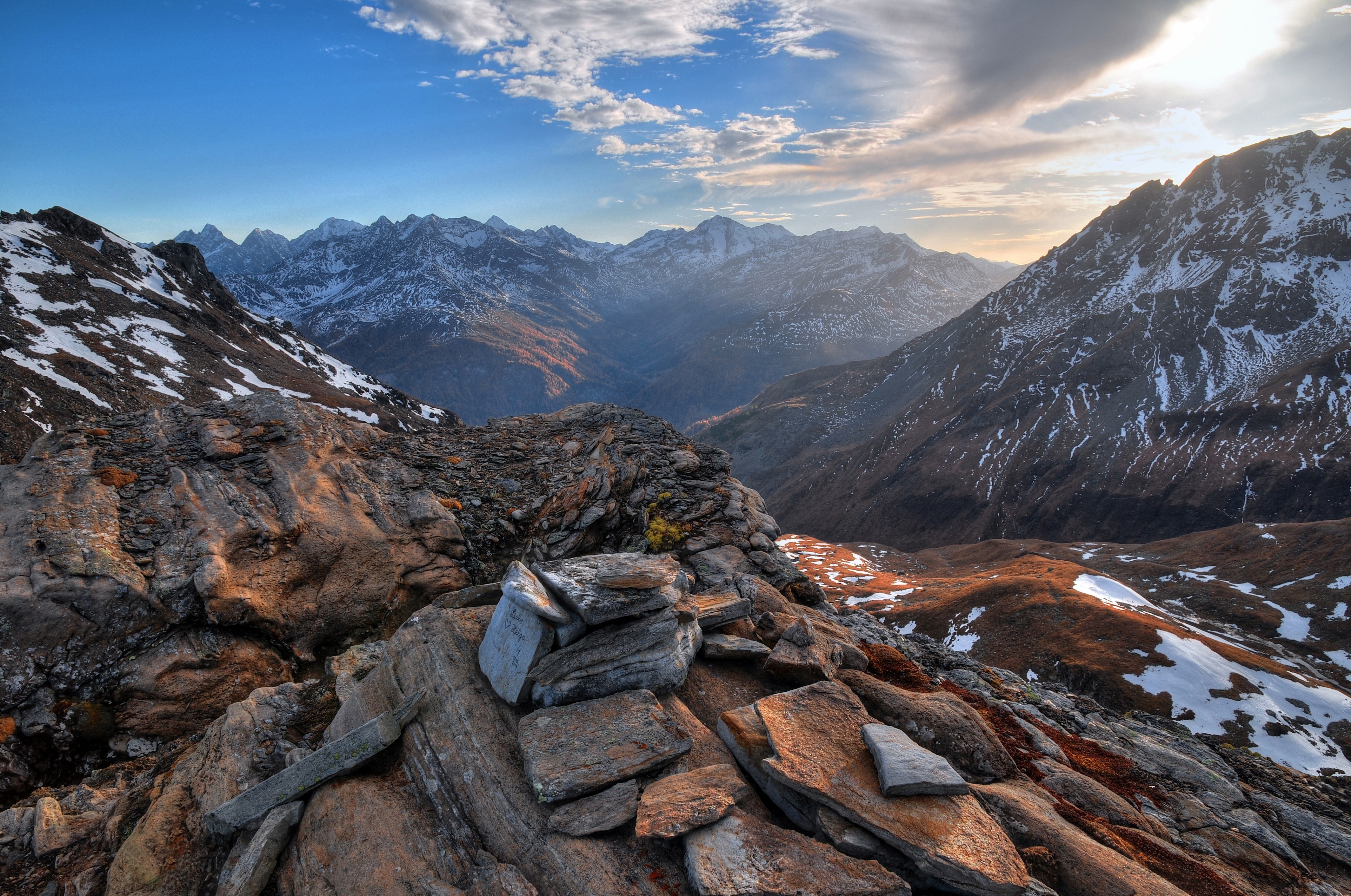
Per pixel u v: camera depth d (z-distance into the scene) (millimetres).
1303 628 109750
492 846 6430
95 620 10422
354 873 6324
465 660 8680
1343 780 12203
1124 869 6777
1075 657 88500
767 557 14328
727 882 5578
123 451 14094
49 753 9594
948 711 9086
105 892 6625
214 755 8164
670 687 8523
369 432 17734
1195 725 75875
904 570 180875
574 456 18359
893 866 6219
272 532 12531
